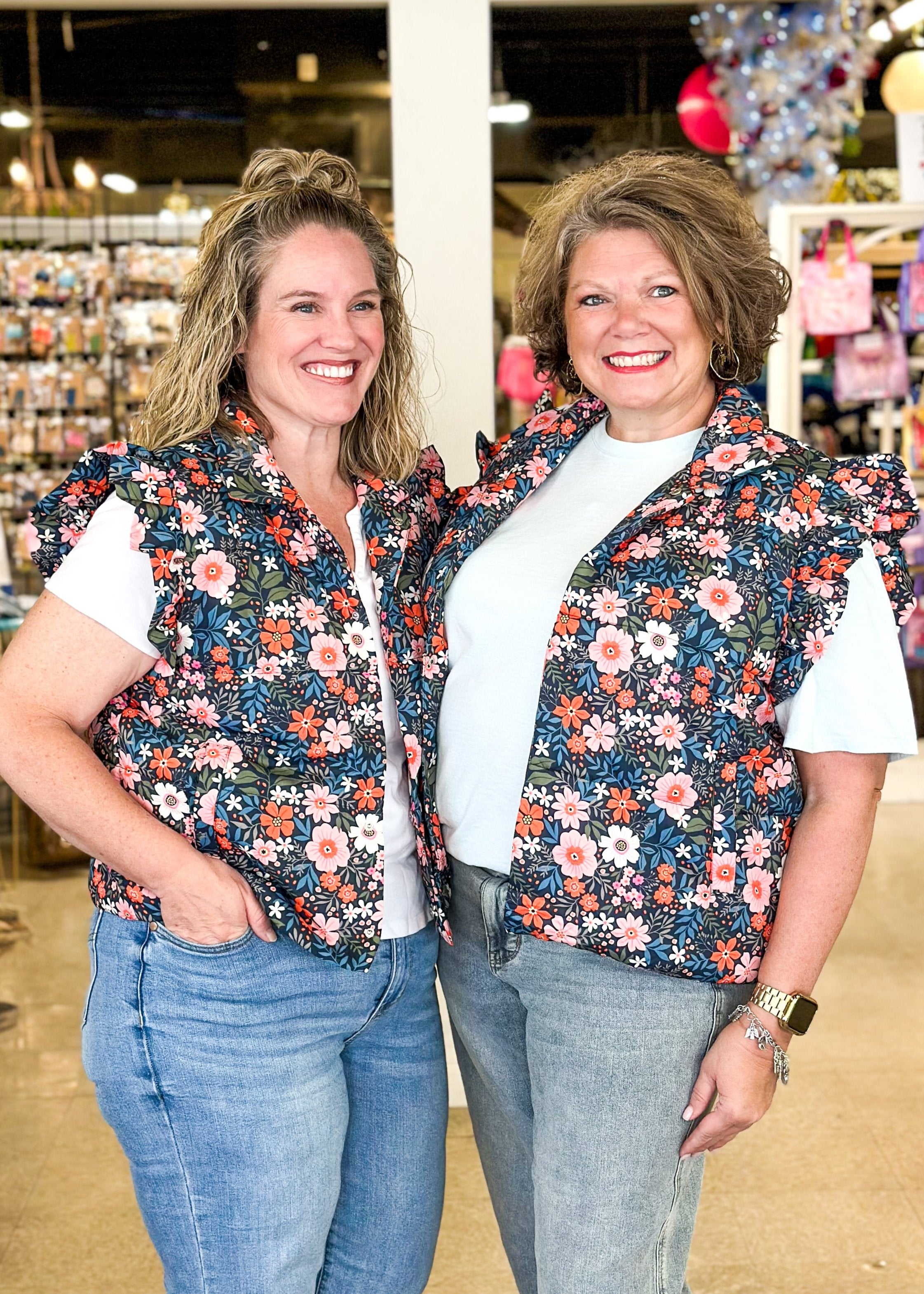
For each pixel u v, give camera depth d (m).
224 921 1.47
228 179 5.14
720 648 1.47
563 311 1.80
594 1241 1.53
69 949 4.14
